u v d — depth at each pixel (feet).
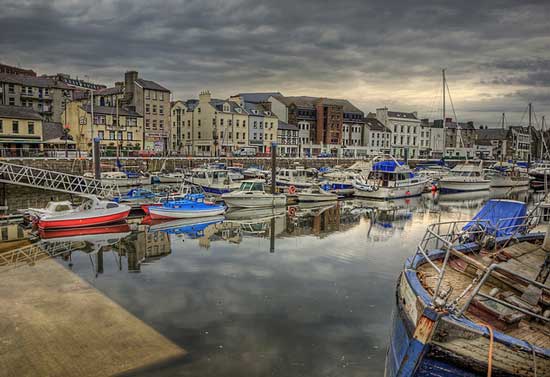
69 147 192.34
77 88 284.61
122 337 31.30
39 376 25.98
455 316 19.72
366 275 47.75
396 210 105.81
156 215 83.82
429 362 19.36
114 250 59.41
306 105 290.76
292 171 138.51
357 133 313.32
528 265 26.89
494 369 18.52
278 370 27.27
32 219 75.20
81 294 40.50
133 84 232.12
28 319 34.24
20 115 170.71
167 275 47.26
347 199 127.24
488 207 46.09
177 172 167.02
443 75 165.48
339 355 29.25
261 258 55.11
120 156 185.78
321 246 62.85
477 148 371.97
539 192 163.63
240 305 38.09
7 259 53.72
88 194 90.68
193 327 33.35
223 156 212.02
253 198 100.27
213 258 55.01
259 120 257.34
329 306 38.01
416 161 260.01
